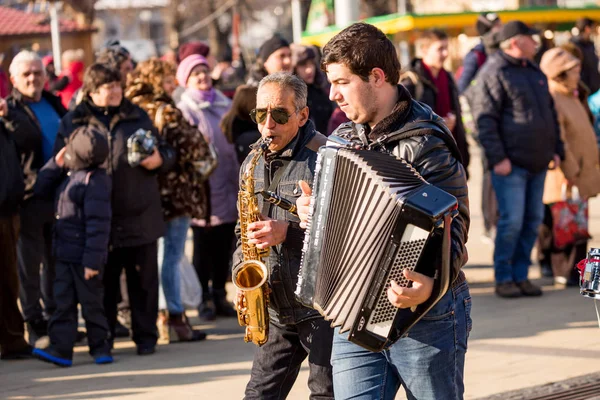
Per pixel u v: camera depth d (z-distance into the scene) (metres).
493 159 9.97
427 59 9.98
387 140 4.26
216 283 10.12
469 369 7.62
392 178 4.04
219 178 9.88
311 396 5.25
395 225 3.99
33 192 8.84
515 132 9.93
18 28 28.92
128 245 8.21
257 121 5.27
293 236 5.16
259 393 5.36
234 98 9.49
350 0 14.99
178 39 47.69
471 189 19.33
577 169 10.61
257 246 5.11
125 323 9.54
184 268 9.98
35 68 8.96
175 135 8.77
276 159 5.30
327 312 4.29
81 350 8.82
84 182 7.98
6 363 8.42
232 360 8.20
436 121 4.30
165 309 9.02
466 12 18.70
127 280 8.52
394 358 4.38
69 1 30.23
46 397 7.21
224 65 19.16
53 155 8.29
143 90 8.97
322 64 4.40
